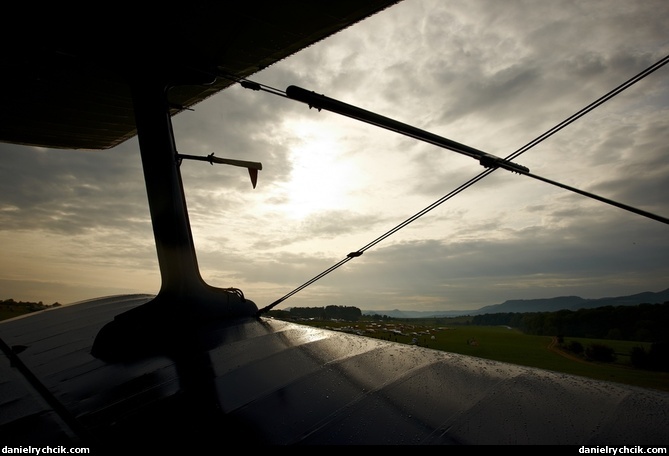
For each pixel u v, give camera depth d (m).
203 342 4.64
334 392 3.10
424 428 2.49
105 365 4.13
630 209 3.90
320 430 2.54
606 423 2.42
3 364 4.63
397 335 120.94
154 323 4.81
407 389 3.10
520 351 98.25
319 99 4.25
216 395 3.17
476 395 2.95
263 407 2.91
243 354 4.12
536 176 4.60
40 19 4.63
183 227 5.45
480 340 123.69
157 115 5.41
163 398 3.16
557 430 2.38
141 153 5.41
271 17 4.99
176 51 5.37
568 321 151.38
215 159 5.88
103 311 7.55
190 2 4.67
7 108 7.61
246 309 6.00
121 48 5.18
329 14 4.94
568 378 3.26
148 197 5.36
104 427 2.74
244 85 5.60
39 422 2.87
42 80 6.65
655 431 2.29
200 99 7.64
